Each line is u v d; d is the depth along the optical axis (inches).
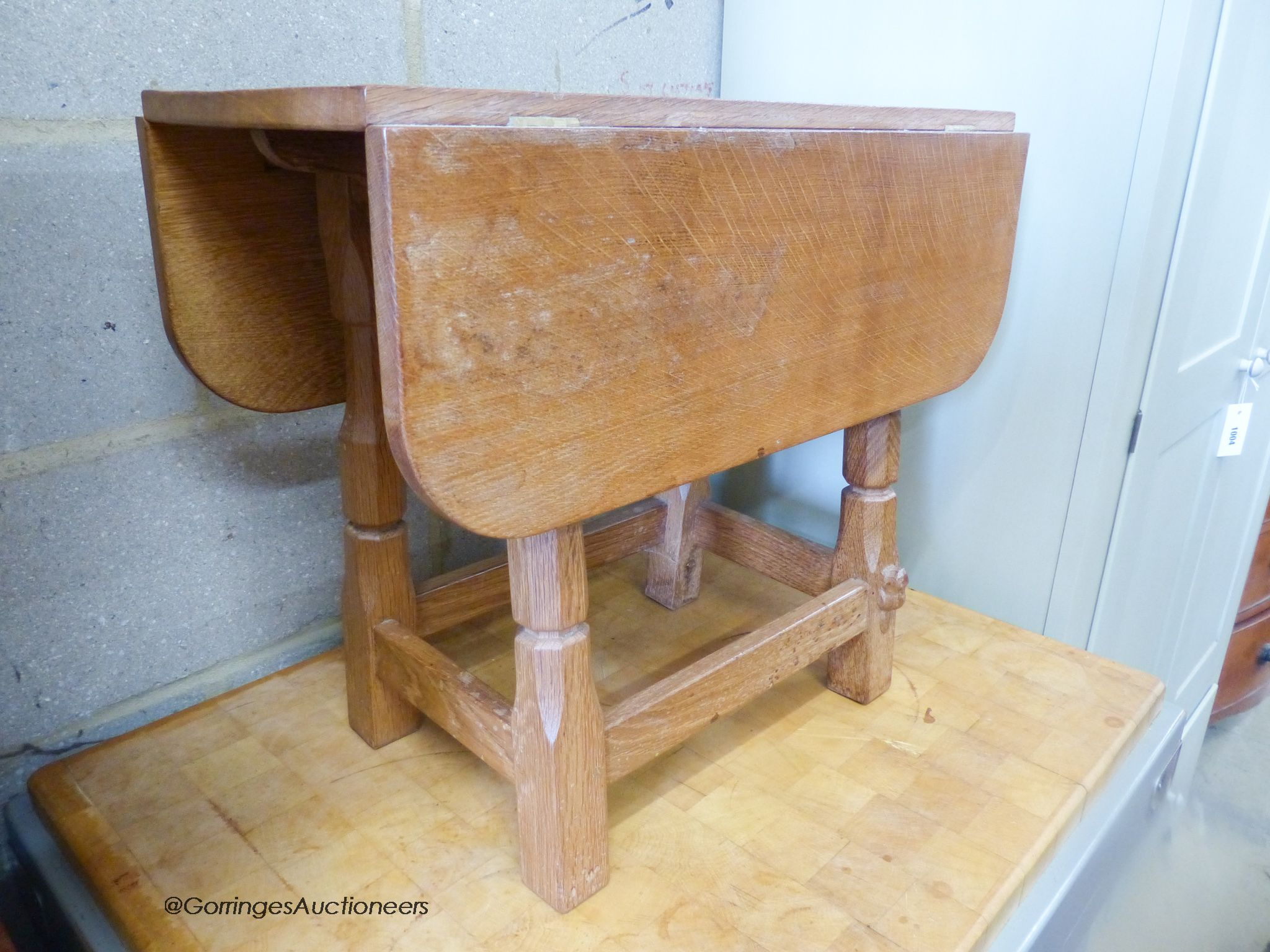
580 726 23.7
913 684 35.9
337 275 26.8
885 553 33.3
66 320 28.4
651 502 43.0
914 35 37.5
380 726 31.9
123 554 31.6
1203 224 36.5
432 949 23.9
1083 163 33.8
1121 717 33.7
